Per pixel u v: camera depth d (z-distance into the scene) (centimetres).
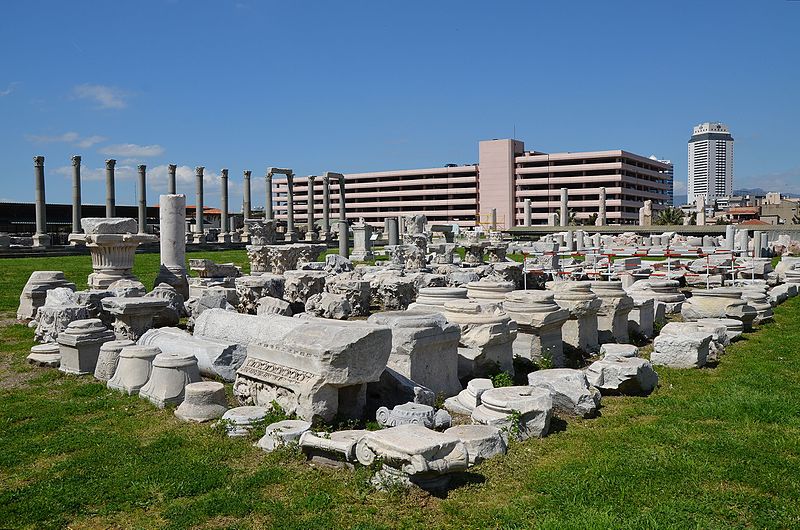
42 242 4544
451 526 554
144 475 664
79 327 1117
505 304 1150
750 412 849
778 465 668
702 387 998
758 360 1184
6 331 1508
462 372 1023
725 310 1517
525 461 700
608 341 1349
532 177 10800
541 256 3050
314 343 804
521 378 1058
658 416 859
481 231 6688
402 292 1825
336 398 798
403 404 807
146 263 3275
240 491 623
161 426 826
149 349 998
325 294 1719
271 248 2541
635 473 650
